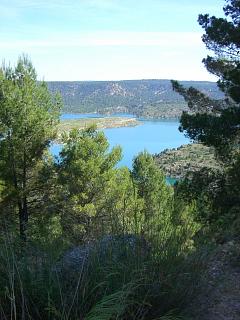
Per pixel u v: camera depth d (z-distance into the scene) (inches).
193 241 140.8
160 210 142.4
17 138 588.1
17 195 590.9
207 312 141.6
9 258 119.8
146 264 128.3
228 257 191.9
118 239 133.3
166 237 135.3
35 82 617.3
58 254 125.4
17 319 114.7
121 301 110.8
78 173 614.2
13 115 585.3
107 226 139.1
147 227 134.8
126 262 127.0
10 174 597.9
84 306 114.7
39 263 123.8
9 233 127.4
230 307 145.6
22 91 593.0
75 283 121.6
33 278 119.6
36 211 610.9
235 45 588.7
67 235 136.5
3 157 587.8
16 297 114.7
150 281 127.0
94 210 545.6
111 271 122.3
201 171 546.9
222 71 657.6
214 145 516.4
